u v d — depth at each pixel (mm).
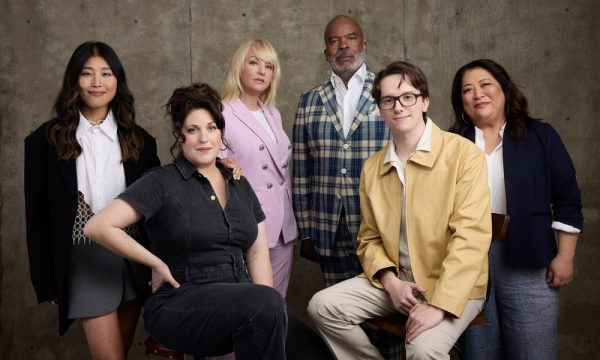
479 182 2061
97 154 2260
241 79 2715
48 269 2240
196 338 1770
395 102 2111
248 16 3586
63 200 2174
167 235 1869
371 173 2293
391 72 2141
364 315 2131
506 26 3498
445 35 3541
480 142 2420
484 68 2414
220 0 3586
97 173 2246
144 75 3594
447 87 3553
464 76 2455
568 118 3455
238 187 2053
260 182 2646
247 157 2625
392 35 3562
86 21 3580
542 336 2279
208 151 1931
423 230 2086
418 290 2012
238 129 2633
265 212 2650
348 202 2756
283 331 1706
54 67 3582
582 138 3443
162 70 3596
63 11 3572
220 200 1977
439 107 3559
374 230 2271
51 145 2207
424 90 2154
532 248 2234
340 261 2857
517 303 2277
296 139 2945
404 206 2160
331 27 2887
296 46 3584
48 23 3572
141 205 1830
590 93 3434
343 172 2756
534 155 2303
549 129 2352
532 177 2279
